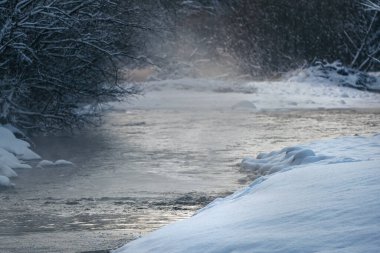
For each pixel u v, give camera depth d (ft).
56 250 51.88
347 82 238.07
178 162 97.14
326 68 246.47
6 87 116.26
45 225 60.75
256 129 136.36
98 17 114.73
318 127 139.03
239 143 116.37
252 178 84.07
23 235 56.95
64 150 109.29
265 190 53.36
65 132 130.93
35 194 75.41
